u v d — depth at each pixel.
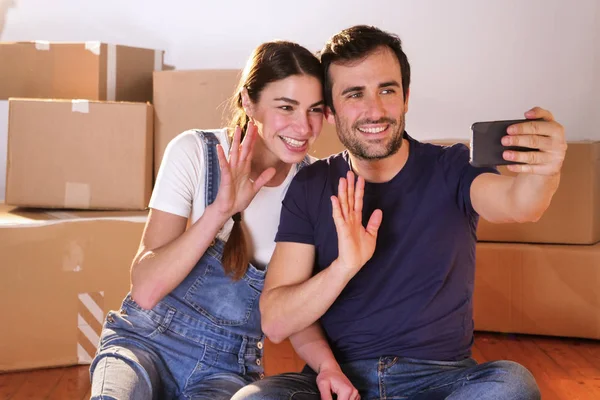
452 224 1.75
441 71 3.83
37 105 2.91
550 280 3.25
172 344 1.84
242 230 1.89
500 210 1.63
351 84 1.73
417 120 3.86
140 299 1.77
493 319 3.33
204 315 1.87
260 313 1.84
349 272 1.62
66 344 2.80
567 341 3.27
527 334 3.37
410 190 1.77
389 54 1.75
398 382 1.71
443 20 3.80
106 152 2.91
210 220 1.74
